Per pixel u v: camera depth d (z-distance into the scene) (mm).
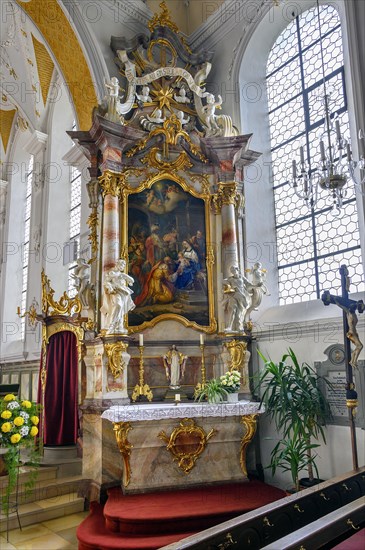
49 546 5746
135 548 5215
